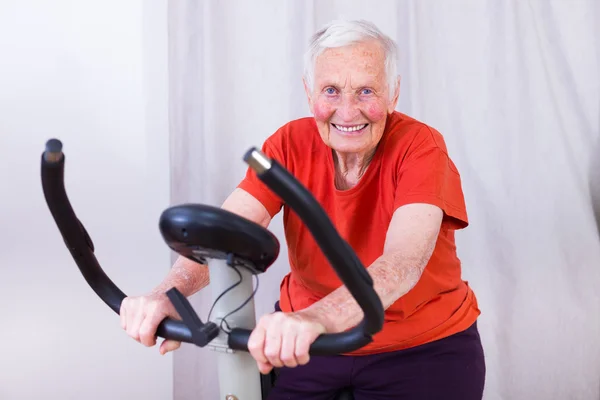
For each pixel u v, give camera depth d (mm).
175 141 2473
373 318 958
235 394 1159
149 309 1168
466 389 1659
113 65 2498
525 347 2572
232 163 2514
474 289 2570
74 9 2469
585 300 2568
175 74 2459
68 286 2527
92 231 2518
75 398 2547
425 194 1425
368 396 1702
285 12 2484
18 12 2438
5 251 2484
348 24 1515
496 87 2523
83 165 2502
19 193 2479
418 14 2475
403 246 1331
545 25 2559
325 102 1514
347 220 1603
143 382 2592
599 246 2568
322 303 1110
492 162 2543
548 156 2551
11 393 2508
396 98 1602
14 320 2500
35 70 2459
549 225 2562
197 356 2484
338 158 1617
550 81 2537
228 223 999
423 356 1660
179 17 2449
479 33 2516
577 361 2570
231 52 2486
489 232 2555
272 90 2506
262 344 1023
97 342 2553
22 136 2465
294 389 1762
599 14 2555
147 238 2551
